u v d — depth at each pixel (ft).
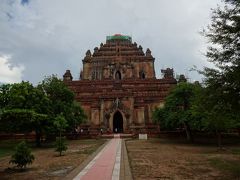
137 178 52.80
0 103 106.01
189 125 148.77
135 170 61.46
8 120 78.07
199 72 60.44
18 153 66.59
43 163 76.79
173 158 85.10
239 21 51.60
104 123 213.46
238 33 52.49
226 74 54.65
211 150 114.73
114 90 243.40
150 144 139.74
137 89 249.55
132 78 268.00
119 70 278.67
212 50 56.24
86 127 221.25
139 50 298.35
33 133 179.11
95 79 277.23
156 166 67.72
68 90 163.32
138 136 181.27
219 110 62.64
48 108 138.92
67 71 282.56
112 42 312.09
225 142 156.76
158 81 257.14
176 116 150.00
